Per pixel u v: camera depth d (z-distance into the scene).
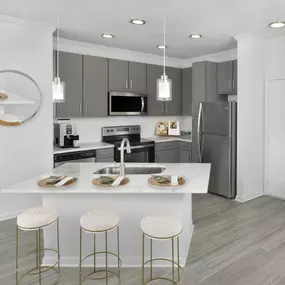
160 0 2.87
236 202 4.34
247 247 2.91
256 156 4.51
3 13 3.24
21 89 3.54
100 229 2.10
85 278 2.36
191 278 2.38
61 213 2.57
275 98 4.39
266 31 3.94
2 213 3.56
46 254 2.60
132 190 2.26
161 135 5.92
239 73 4.26
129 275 2.44
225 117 4.43
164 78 2.84
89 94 4.56
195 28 3.79
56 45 4.34
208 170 2.94
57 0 2.88
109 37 4.24
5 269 2.50
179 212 2.54
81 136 4.91
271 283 2.31
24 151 3.61
